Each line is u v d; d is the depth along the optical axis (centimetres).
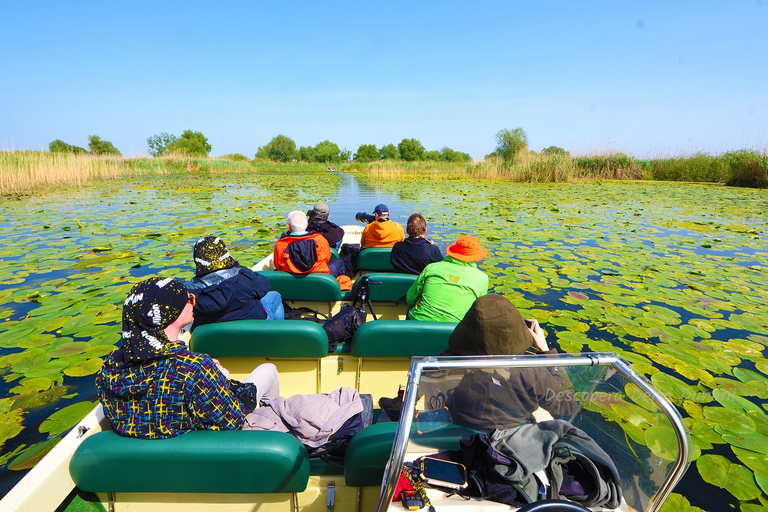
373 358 236
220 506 152
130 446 134
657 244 711
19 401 254
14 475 197
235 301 232
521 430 138
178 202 1257
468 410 132
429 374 121
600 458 131
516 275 515
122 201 1273
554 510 105
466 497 134
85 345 322
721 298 448
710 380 287
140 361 136
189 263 553
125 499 149
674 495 194
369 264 416
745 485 199
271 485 139
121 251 616
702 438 230
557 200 1329
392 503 132
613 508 132
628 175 2356
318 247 320
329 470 167
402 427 114
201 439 137
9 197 1353
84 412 245
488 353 139
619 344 340
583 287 478
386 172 3156
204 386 138
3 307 397
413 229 347
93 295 427
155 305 136
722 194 1529
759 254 655
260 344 220
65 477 139
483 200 1328
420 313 250
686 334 358
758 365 309
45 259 573
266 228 794
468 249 248
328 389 242
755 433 234
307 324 222
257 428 171
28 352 309
